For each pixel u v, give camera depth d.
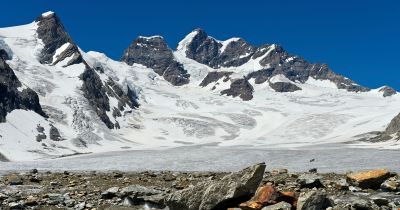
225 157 105.81
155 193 19.56
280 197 14.21
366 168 62.38
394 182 19.70
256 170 14.88
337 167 67.81
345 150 120.12
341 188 20.42
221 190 14.87
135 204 19.08
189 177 31.48
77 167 76.69
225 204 14.76
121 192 20.11
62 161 99.25
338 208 13.79
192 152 125.00
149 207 18.33
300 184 21.97
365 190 19.91
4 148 130.25
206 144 195.75
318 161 88.31
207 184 15.34
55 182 28.17
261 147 165.50
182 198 15.38
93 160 98.75
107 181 29.39
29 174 38.12
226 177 15.21
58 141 166.50
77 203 19.70
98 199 20.64
